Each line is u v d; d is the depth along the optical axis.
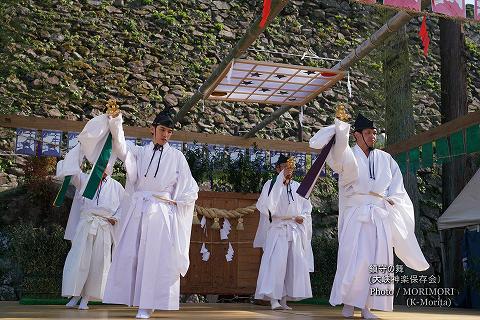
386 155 4.43
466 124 6.40
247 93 7.03
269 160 8.44
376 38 5.62
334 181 10.35
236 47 5.58
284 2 4.82
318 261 7.62
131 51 10.45
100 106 9.77
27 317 3.96
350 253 4.10
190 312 4.82
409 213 4.31
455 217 7.52
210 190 8.05
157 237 4.11
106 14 10.58
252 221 7.50
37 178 8.05
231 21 11.55
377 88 10.01
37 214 7.96
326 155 4.17
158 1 11.11
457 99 8.84
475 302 7.49
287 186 6.32
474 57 13.20
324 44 12.04
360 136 4.41
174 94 10.42
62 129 7.57
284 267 6.06
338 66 6.37
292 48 11.73
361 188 4.22
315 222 9.74
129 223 4.18
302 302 7.45
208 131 10.28
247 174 7.67
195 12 11.32
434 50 12.96
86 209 5.93
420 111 12.09
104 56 10.20
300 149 8.61
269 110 10.96
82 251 5.72
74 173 5.29
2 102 8.91
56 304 6.33
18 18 9.37
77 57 9.96
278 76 6.39
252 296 7.68
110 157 4.24
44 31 9.93
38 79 9.52
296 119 11.06
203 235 7.29
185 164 4.44
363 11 12.67
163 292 4.05
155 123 4.37
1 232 7.72
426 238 10.30
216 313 4.70
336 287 4.14
